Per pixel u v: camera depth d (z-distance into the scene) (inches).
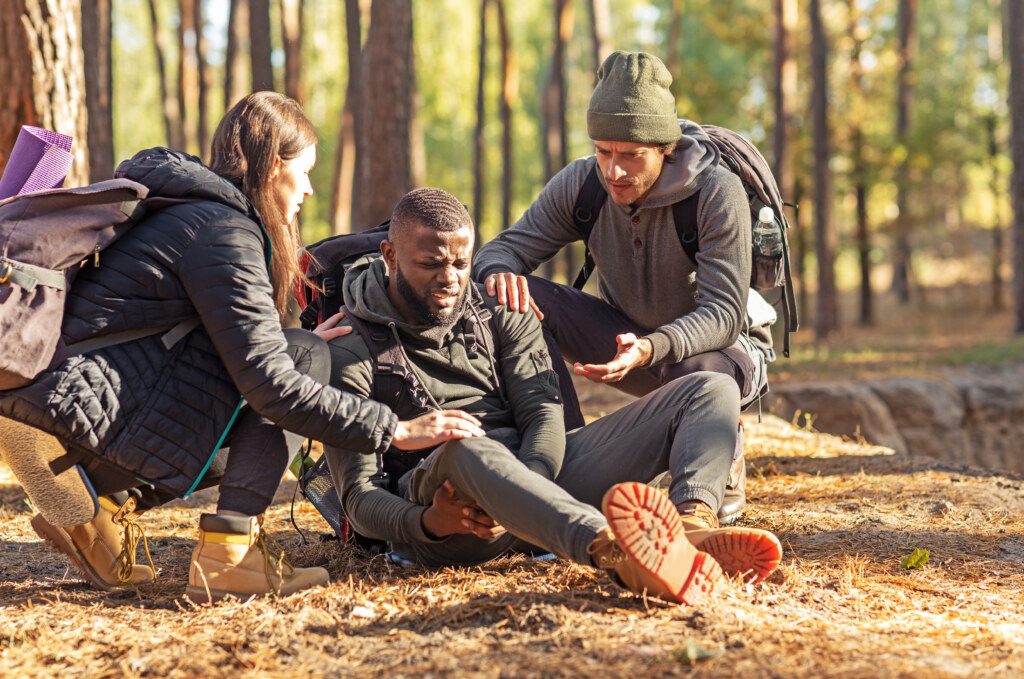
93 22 499.8
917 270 1352.1
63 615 112.0
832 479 194.7
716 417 120.3
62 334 104.7
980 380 542.0
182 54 872.9
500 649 97.5
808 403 446.9
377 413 108.2
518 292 131.4
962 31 2016.5
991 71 1358.3
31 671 95.2
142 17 1576.0
